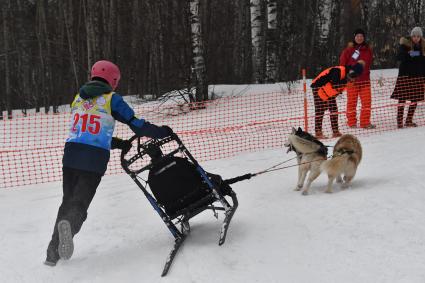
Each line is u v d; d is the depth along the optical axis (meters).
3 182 6.83
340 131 8.60
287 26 20.36
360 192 4.95
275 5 16.00
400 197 4.62
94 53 16.34
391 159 6.21
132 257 3.86
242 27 25.47
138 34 21.86
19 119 14.37
